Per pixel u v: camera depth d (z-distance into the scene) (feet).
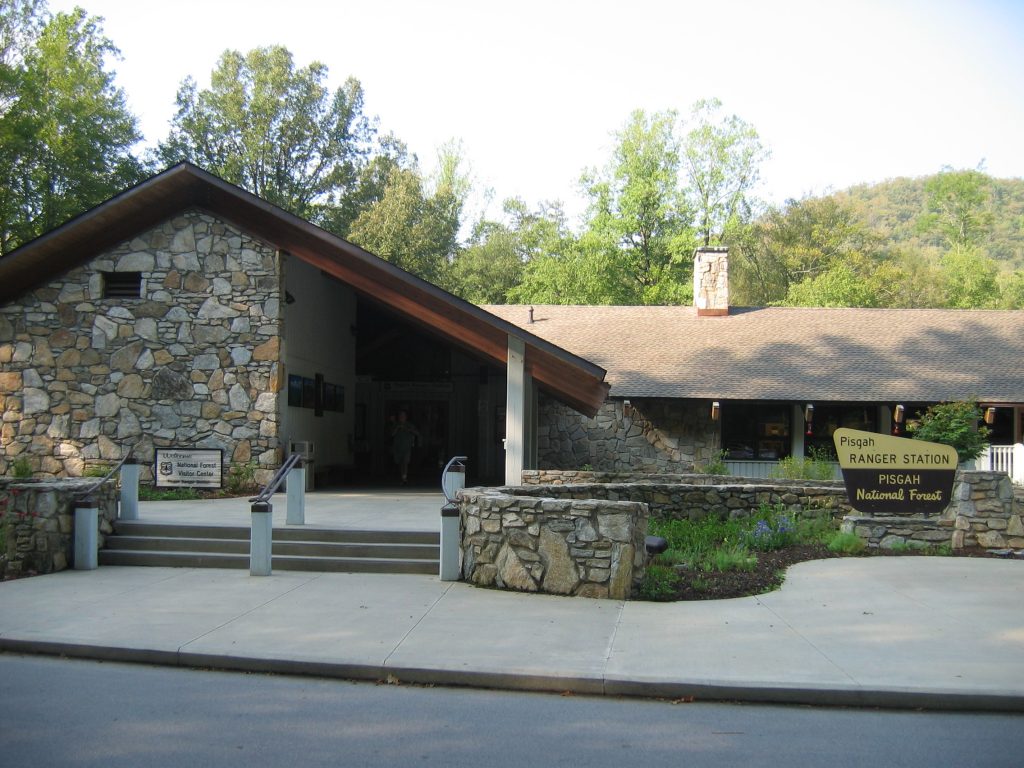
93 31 122.83
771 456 77.36
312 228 53.72
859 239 169.17
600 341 85.81
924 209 254.27
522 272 161.17
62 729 17.62
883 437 40.91
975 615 27.04
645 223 145.18
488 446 83.61
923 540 39.32
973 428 60.18
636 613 27.27
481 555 31.22
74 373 57.93
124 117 125.90
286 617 26.32
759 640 24.11
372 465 84.79
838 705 19.84
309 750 16.61
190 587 30.83
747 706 19.83
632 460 76.95
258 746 16.76
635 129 144.77
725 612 27.48
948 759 16.48
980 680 20.54
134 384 57.52
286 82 152.76
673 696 20.27
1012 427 76.18
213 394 57.00
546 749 16.84
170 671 22.08
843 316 92.17
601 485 42.27
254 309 57.16
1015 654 22.82
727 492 43.73
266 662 21.98
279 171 154.71
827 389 74.64
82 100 112.37
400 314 66.18
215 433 56.85
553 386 59.98
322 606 27.84
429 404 85.71
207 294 57.41
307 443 59.47
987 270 165.68
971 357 81.00
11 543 33.68
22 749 16.47
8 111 101.76
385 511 45.91
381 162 160.86
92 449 57.26
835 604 28.55
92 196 110.83
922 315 92.02
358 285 55.01
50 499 33.96
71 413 57.67
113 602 28.35
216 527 37.19
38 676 21.47
